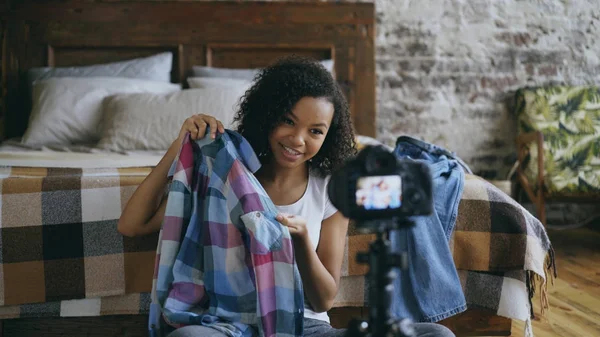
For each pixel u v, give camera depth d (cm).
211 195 146
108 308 190
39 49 377
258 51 389
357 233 197
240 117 157
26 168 238
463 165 241
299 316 141
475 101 408
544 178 365
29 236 185
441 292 194
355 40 391
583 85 407
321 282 139
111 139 307
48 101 332
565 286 288
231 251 144
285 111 139
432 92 406
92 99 334
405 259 100
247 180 145
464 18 403
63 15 376
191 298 142
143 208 153
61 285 187
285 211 151
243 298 142
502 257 201
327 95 140
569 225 413
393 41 402
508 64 406
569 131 385
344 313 205
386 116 406
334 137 152
